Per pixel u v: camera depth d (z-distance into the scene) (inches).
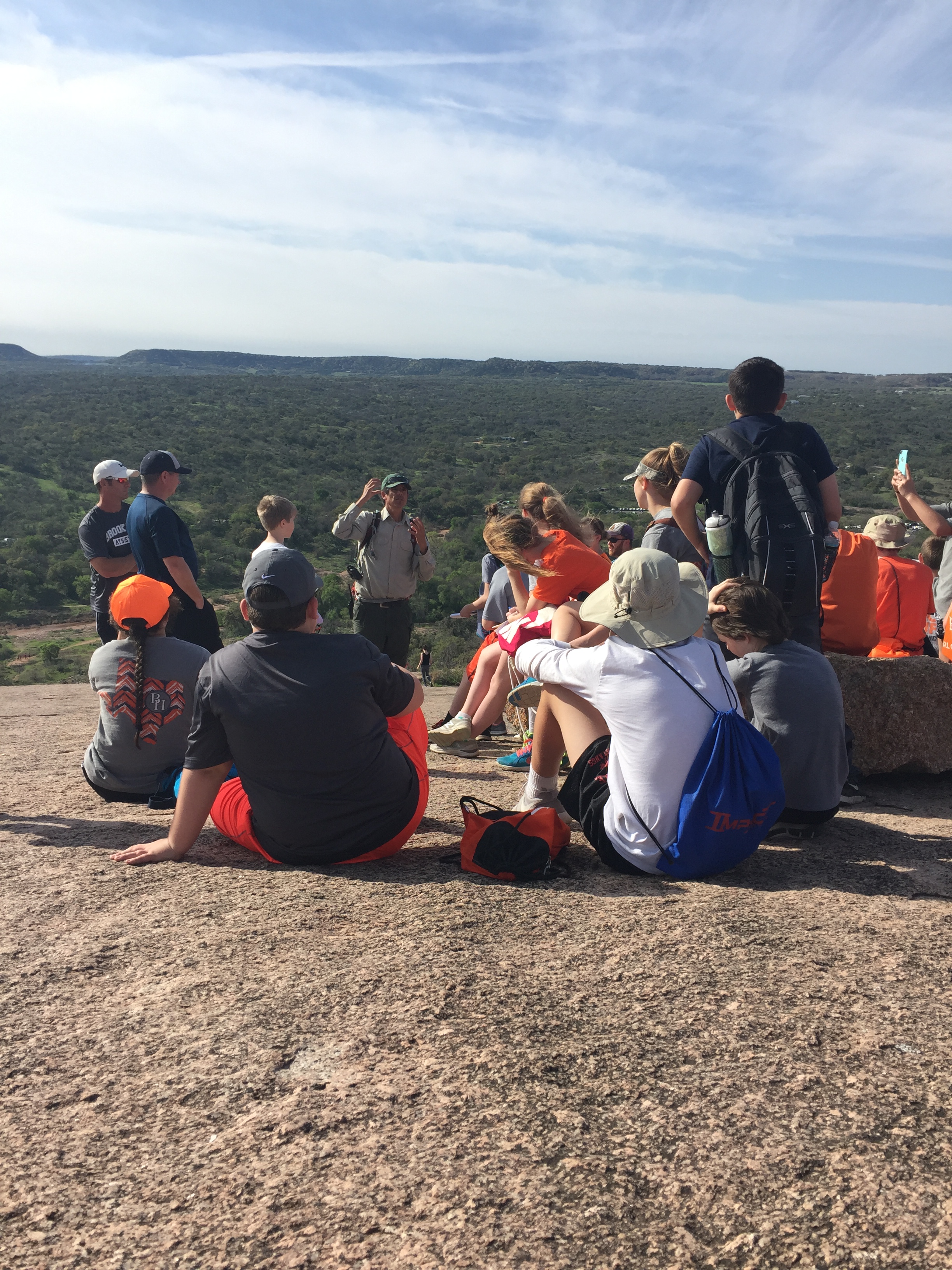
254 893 85.7
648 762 85.4
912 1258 39.9
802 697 101.6
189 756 93.1
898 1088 52.3
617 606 86.4
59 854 100.0
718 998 63.2
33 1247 41.2
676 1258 40.1
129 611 120.1
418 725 102.0
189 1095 52.3
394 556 200.1
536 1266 39.6
